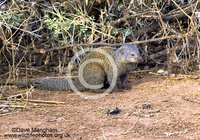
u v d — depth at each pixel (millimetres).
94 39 10508
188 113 6758
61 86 8727
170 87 8672
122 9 10766
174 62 10172
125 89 8828
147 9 10438
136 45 9836
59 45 10500
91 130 5980
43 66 10891
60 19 9820
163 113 6820
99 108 7203
